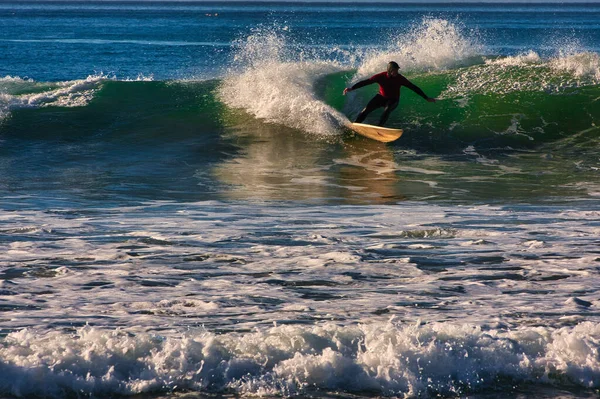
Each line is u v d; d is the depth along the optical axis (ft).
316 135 180.14
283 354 38.96
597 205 113.91
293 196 123.85
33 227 87.71
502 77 209.56
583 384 37.78
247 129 185.16
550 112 192.13
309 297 53.93
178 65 414.21
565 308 50.16
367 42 640.58
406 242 77.30
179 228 87.45
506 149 172.76
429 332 40.81
